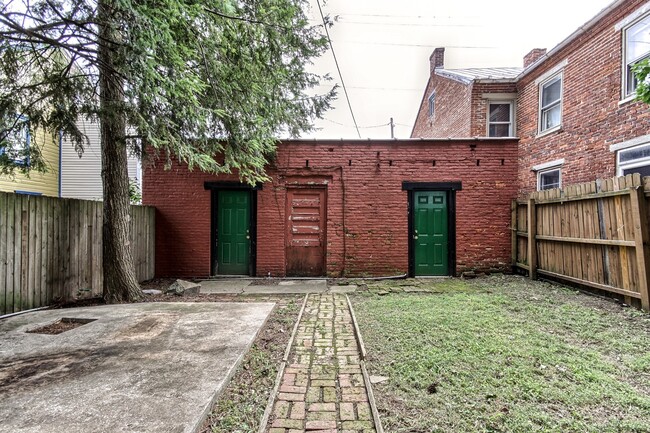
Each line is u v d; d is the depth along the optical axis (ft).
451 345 11.57
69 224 18.25
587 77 22.94
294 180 26.55
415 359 10.51
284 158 26.43
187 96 13.02
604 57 21.56
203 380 8.93
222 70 16.66
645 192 15.26
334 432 7.11
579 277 19.53
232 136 19.21
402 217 26.35
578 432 6.95
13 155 18.26
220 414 7.76
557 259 21.48
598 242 17.83
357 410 7.97
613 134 20.84
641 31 19.48
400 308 16.56
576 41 23.86
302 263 26.71
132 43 10.78
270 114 21.48
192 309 16.47
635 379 9.20
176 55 11.66
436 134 49.98
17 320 14.40
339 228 26.40
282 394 8.72
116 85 14.12
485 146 26.43
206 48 14.97
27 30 10.77
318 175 26.53
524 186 30.50
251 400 8.39
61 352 10.89
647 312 14.93
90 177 41.11
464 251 26.22
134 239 23.34
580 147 23.48
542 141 27.81
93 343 11.70
